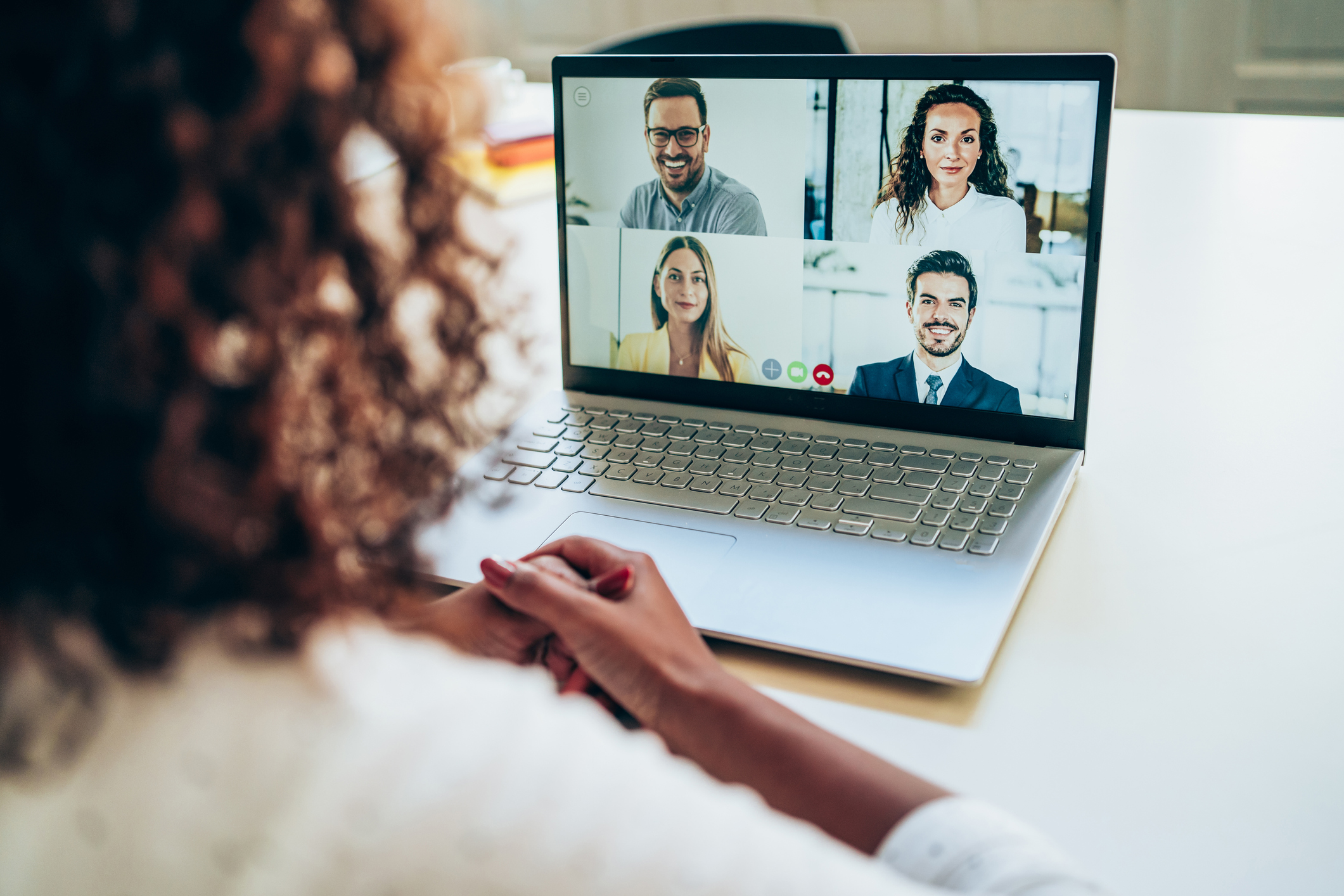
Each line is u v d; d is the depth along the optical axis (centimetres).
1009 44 283
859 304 79
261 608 26
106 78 22
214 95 23
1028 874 37
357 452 29
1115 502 71
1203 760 48
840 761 44
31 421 22
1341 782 47
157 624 25
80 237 22
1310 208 128
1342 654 55
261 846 25
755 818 28
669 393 87
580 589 55
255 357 24
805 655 56
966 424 78
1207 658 55
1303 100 260
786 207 79
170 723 25
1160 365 93
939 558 63
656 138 82
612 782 26
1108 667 55
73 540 23
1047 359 74
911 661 54
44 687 25
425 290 30
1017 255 74
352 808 25
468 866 24
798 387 82
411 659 28
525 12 323
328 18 25
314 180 25
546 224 134
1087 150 70
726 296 83
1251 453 76
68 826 26
